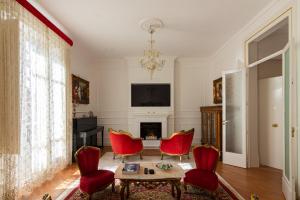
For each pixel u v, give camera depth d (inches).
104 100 277.6
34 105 125.3
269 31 141.2
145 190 121.8
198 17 151.9
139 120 265.6
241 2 130.9
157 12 143.6
